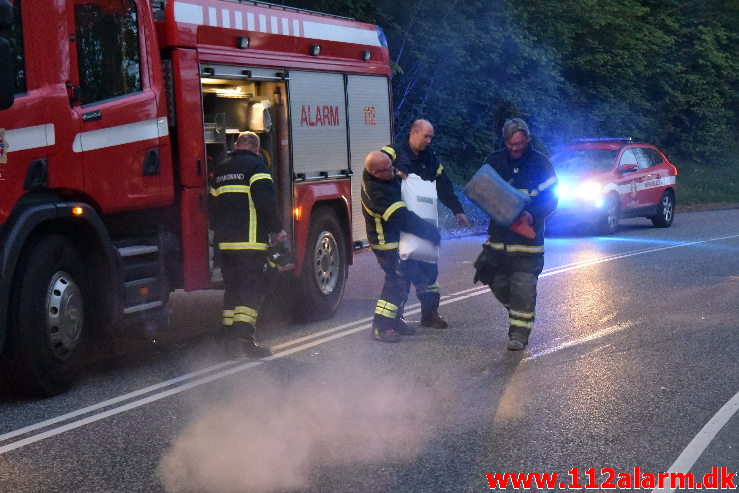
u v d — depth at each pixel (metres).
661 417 5.70
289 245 8.56
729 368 6.96
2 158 5.79
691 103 32.72
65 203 6.23
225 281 7.38
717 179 31.11
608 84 28.70
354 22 9.97
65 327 6.26
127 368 7.04
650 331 8.34
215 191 7.39
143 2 7.07
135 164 6.87
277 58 8.45
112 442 5.22
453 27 21.55
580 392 6.28
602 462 4.89
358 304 9.97
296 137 8.69
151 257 7.13
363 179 7.95
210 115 8.23
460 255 14.30
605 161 18.25
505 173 7.57
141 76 7.02
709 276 11.76
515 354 7.45
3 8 5.35
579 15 26.73
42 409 5.91
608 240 16.64
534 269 7.60
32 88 6.09
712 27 34.06
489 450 5.07
